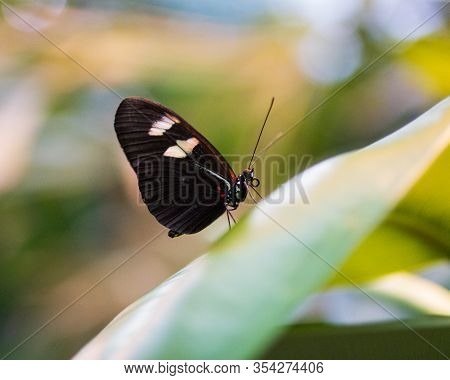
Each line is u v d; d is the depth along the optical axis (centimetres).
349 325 29
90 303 37
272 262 24
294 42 36
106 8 36
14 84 36
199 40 36
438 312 29
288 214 27
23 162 36
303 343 29
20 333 36
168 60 36
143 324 22
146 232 37
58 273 37
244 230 27
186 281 24
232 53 36
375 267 29
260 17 36
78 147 37
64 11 36
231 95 36
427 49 33
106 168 37
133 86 36
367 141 36
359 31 36
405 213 29
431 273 30
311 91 36
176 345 21
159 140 34
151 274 37
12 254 36
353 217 27
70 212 37
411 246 29
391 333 29
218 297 23
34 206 37
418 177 28
